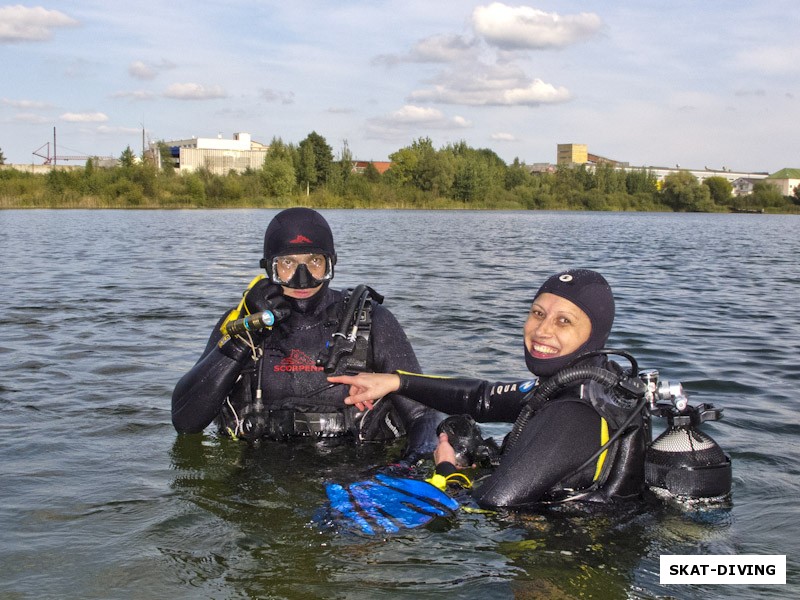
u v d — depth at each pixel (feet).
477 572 8.78
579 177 307.99
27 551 9.33
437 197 265.13
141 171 208.13
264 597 8.24
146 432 14.37
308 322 13.96
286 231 13.25
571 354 10.71
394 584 8.52
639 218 199.82
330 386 13.78
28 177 204.64
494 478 10.38
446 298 33.17
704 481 10.60
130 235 80.48
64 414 15.48
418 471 12.09
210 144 334.85
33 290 34.53
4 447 13.42
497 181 294.25
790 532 10.04
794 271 52.37
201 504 10.87
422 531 9.78
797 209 323.37
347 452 13.23
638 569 8.92
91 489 11.46
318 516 10.31
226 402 14.11
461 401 12.65
